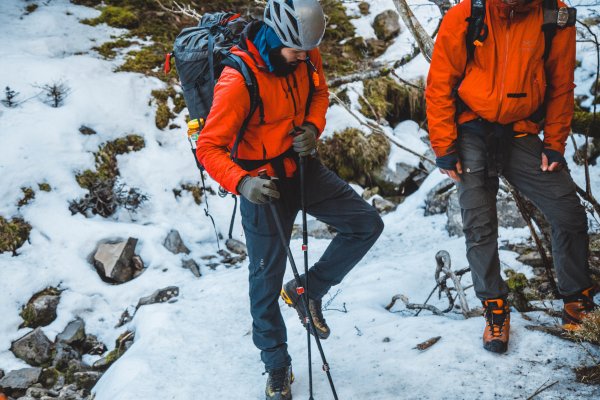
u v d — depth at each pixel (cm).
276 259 301
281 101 282
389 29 815
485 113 301
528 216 384
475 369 313
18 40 698
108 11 787
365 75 725
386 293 436
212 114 274
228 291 479
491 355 321
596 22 684
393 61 767
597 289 383
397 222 592
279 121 288
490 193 317
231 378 360
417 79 734
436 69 301
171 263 527
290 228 308
